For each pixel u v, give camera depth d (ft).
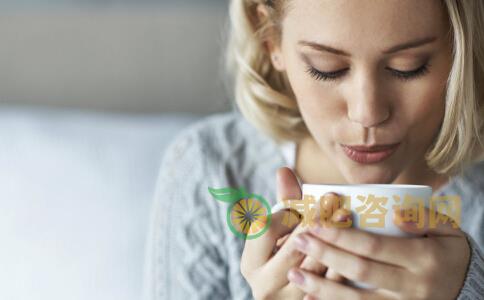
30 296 3.27
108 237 3.40
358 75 2.04
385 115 2.07
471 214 2.68
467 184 2.68
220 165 2.89
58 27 4.37
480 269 2.06
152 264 2.88
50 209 3.44
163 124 3.92
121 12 4.37
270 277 2.09
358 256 1.93
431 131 2.21
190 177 2.91
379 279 1.93
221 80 4.33
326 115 2.15
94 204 3.47
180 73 4.40
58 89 4.41
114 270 3.33
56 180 3.51
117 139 3.72
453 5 2.03
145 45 4.39
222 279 2.83
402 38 1.97
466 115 2.21
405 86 2.07
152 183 3.55
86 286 3.30
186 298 2.80
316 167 2.77
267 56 2.60
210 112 4.39
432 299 1.97
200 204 2.87
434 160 2.34
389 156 2.17
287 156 2.81
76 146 3.63
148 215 3.46
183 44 4.38
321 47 2.03
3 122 3.79
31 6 4.38
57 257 3.34
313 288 1.99
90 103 4.41
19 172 3.52
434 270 1.94
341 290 1.96
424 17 1.98
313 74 2.11
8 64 4.40
